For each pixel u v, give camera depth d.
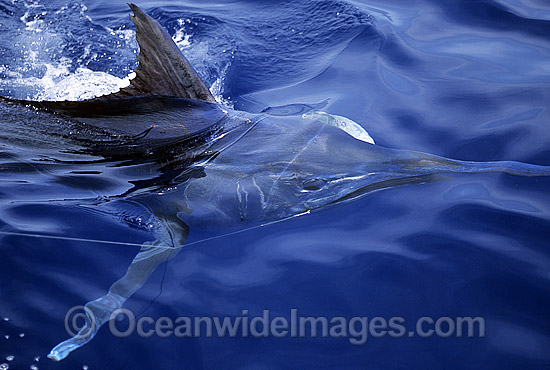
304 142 4.27
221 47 6.52
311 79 6.03
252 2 7.40
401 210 4.21
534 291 3.57
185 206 3.96
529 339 3.28
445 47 6.38
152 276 3.68
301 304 3.52
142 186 4.06
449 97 5.55
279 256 3.85
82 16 7.05
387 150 4.30
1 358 3.09
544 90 5.52
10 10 7.03
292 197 3.94
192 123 4.33
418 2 7.33
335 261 3.80
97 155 4.20
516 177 4.50
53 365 3.08
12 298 3.45
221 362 3.18
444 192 4.37
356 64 6.19
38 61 6.23
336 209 4.19
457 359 3.19
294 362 3.19
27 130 4.30
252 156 4.14
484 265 3.76
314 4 7.21
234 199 3.93
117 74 6.12
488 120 5.18
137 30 4.29
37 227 3.89
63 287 3.54
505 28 6.66
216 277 3.69
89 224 3.95
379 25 6.79
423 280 3.67
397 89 5.73
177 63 4.45
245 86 5.99
